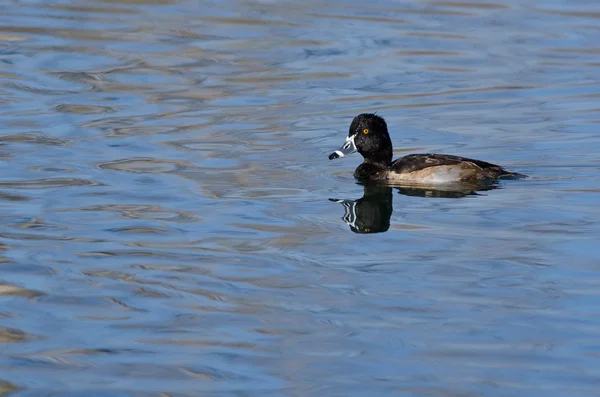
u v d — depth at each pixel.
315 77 24.19
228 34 27.89
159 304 12.20
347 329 11.48
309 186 17.16
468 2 31.56
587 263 13.30
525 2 31.67
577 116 20.98
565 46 26.78
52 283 12.82
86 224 15.00
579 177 17.16
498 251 13.84
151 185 16.91
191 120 20.95
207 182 17.14
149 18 29.44
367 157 17.95
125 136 19.75
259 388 10.16
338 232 14.77
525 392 9.98
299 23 29.05
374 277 13.00
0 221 15.08
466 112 21.55
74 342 11.20
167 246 14.13
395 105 22.11
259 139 19.77
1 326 11.60
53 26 28.28
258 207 15.92
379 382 10.24
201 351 10.98
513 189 16.64
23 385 10.28
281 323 11.63
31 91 22.80
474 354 10.80
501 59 25.67
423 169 17.31
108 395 10.07
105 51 26.11
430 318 11.73
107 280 12.91
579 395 9.91
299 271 13.24
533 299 12.20
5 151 18.64
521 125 20.52
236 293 12.51
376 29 28.42
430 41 27.25
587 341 11.03
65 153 18.62
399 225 15.09
